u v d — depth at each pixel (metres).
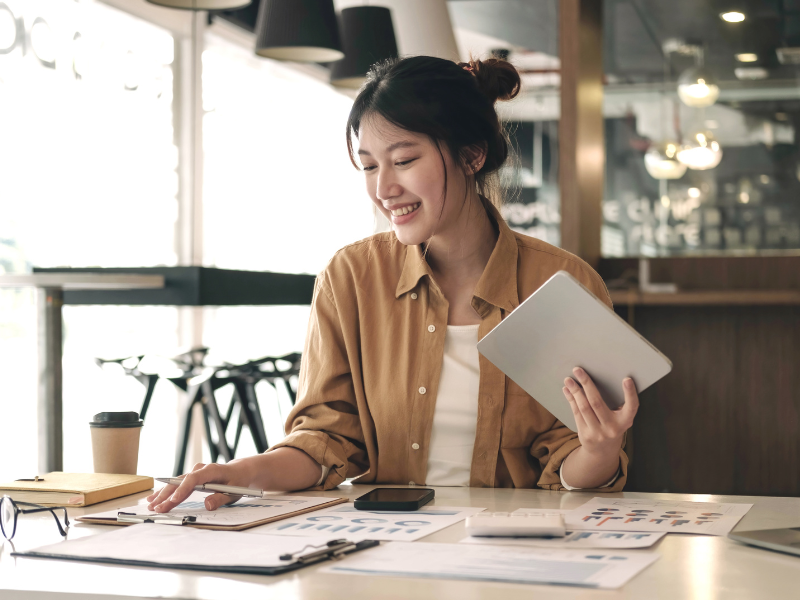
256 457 1.29
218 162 4.86
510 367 1.22
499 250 1.48
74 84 3.89
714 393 3.06
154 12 4.30
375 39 3.65
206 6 3.22
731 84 3.21
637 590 0.75
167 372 3.40
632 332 1.08
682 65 3.26
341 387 1.52
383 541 0.94
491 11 4.58
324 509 1.15
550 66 4.47
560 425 1.45
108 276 2.63
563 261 1.53
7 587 0.78
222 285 3.55
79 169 3.94
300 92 5.65
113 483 1.26
